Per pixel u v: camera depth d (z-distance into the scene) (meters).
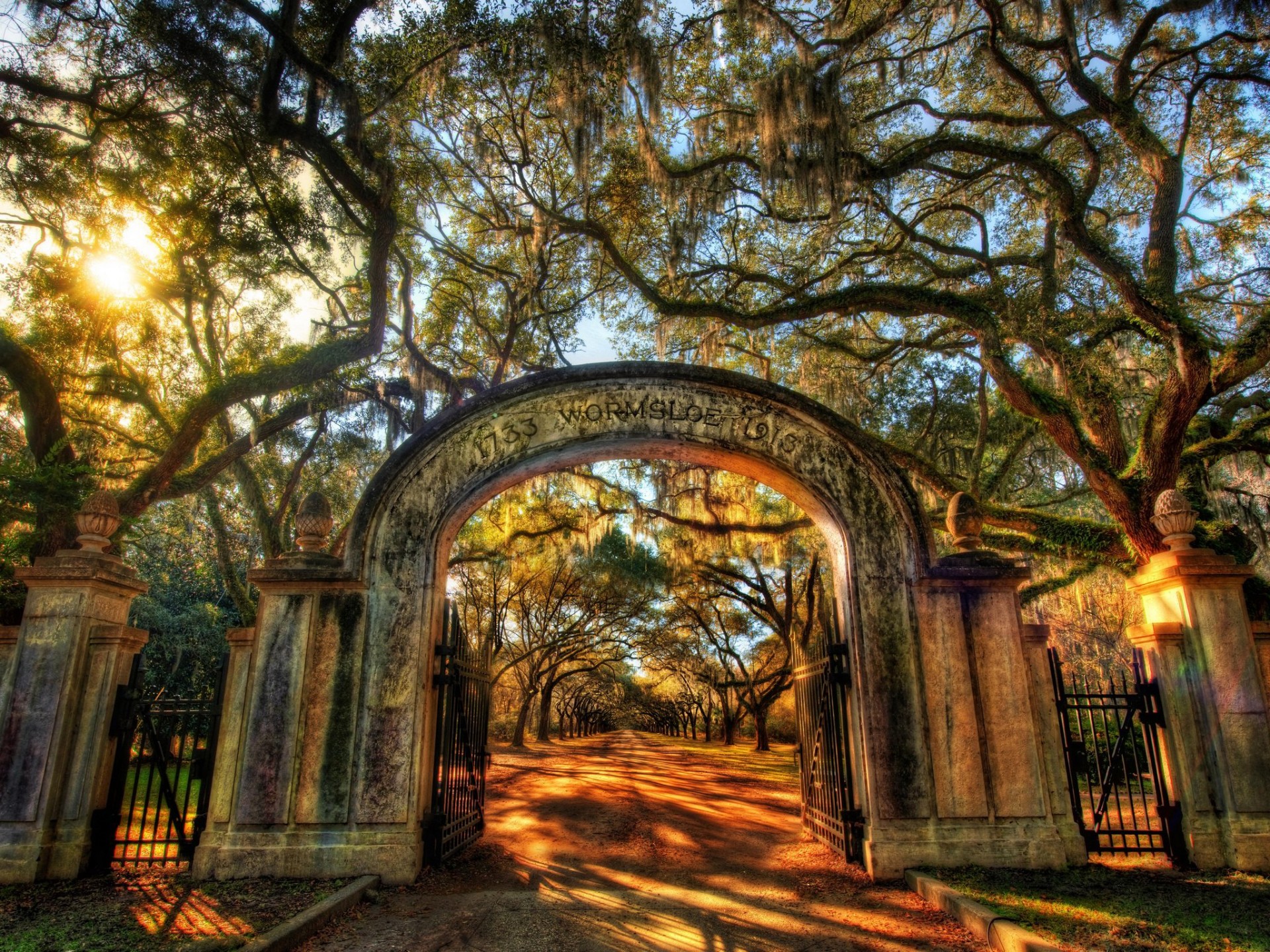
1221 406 13.88
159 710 7.73
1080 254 13.21
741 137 11.95
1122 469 10.73
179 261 11.81
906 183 15.02
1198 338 9.23
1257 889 6.28
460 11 10.77
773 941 5.61
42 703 7.10
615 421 8.32
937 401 17.31
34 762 6.97
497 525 19.64
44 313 10.27
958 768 7.35
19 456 8.95
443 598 8.32
